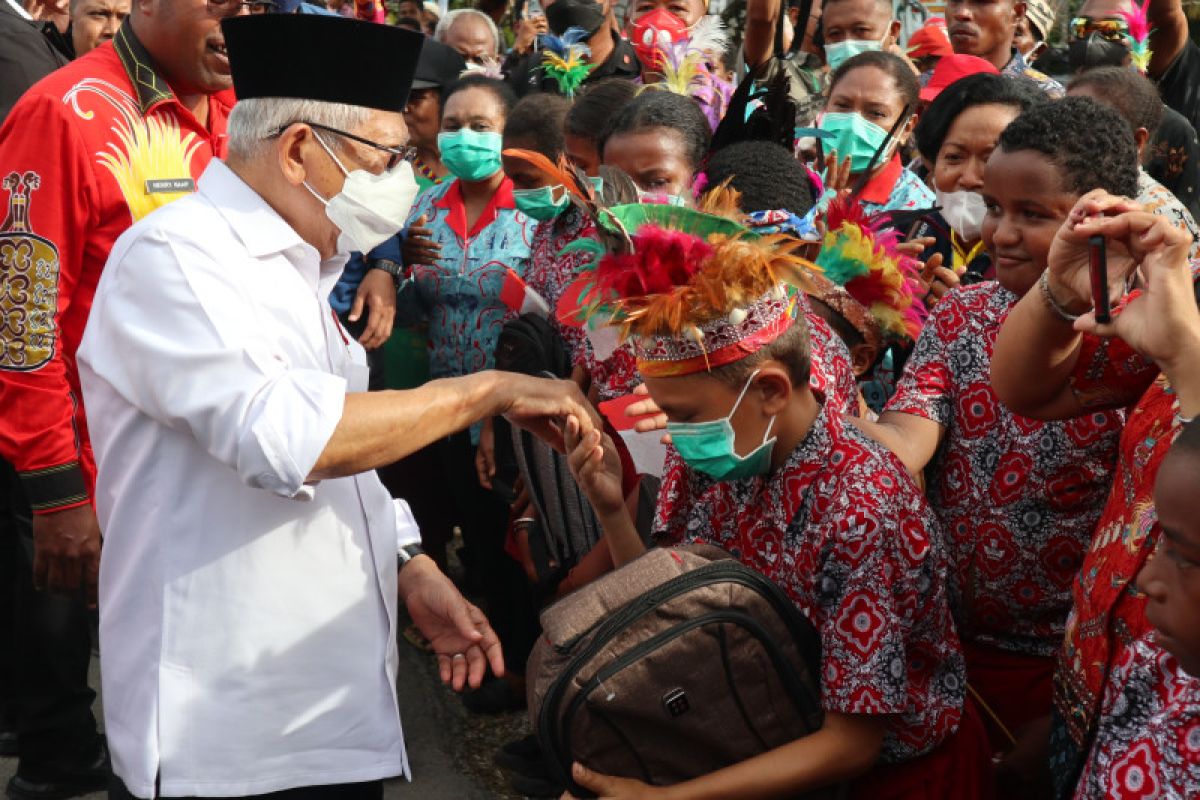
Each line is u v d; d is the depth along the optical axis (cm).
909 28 603
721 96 382
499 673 233
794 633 185
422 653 439
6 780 354
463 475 392
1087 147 194
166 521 204
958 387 227
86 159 294
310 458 189
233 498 204
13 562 355
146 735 204
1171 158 397
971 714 212
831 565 186
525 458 310
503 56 686
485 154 418
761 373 184
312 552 210
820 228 251
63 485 294
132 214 302
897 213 311
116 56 307
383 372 474
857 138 370
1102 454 215
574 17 493
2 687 365
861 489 186
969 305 227
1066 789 182
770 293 186
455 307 428
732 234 188
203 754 204
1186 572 134
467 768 363
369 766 217
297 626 208
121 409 207
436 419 203
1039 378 180
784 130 310
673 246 183
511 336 345
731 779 183
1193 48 501
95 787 349
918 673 197
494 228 425
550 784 349
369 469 199
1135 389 183
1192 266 175
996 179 201
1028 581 223
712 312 182
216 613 204
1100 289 154
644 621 181
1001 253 204
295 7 300
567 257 354
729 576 183
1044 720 224
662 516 225
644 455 236
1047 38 502
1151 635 153
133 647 207
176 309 196
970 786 205
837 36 469
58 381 292
